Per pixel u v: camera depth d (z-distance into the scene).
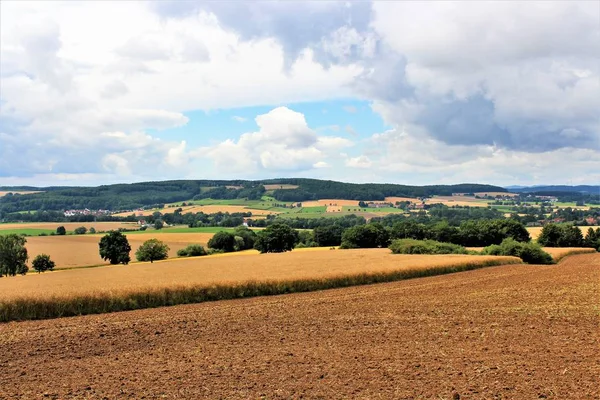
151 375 17.81
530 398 14.73
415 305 32.56
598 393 15.05
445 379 16.58
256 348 21.64
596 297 34.31
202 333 25.03
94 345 22.94
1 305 29.31
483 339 22.45
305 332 24.84
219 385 16.44
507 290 39.06
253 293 38.91
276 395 15.35
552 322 26.06
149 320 28.67
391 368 17.98
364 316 28.97
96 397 15.55
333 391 15.58
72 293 31.62
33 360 20.45
